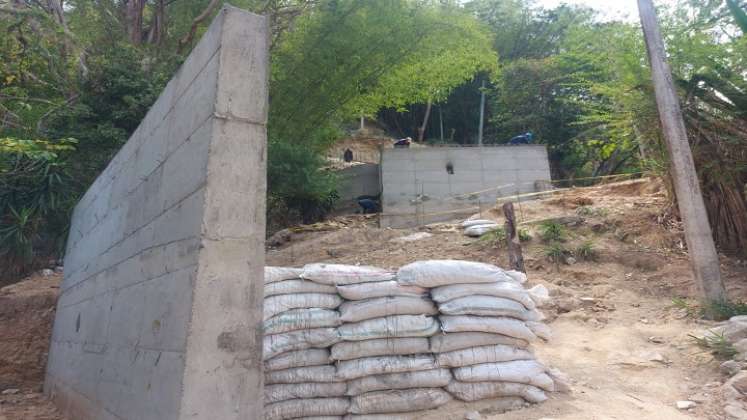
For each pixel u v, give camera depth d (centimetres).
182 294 275
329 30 1280
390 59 1376
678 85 775
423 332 380
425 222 1395
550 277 782
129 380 335
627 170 1958
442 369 387
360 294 381
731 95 734
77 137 955
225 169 280
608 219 936
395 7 1317
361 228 1253
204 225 269
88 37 1302
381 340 377
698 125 767
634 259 791
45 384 658
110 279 453
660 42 716
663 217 880
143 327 331
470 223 1074
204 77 309
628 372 484
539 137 2162
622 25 945
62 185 947
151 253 348
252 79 297
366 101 1554
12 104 986
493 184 1462
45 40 1051
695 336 529
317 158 1292
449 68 1664
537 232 926
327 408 364
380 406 369
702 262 626
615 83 916
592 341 571
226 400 257
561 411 392
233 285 271
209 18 1371
